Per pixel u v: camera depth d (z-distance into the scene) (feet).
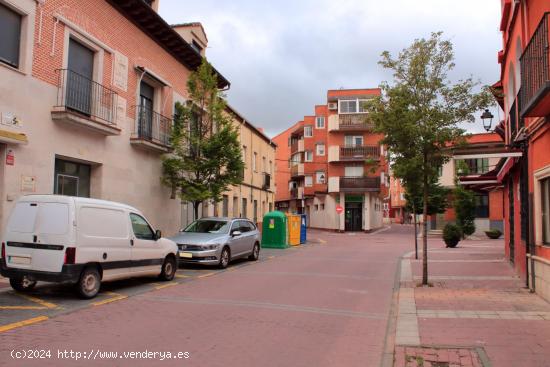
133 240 33.91
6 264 29.17
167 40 59.21
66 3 41.52
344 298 32.89
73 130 42.55
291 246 87.35
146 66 55.88
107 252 30.99
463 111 36.70
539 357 18.44
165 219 60.90
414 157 36.58
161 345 19.61
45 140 38.88
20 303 27.40
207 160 57.47
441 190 114.93
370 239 116.26
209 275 43.14
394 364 17.78
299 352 19.31
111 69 48.55
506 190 54.85
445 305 29.40
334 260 60.64
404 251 76.02
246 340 20.85
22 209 29.48
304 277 43.42
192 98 60.75
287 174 221.66
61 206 28.68
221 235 50.08
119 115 49.93
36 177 37.76
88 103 44.60
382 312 28.43
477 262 55.98
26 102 36.70
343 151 158.71
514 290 35.01
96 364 16.96
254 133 106.63
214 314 26.11
